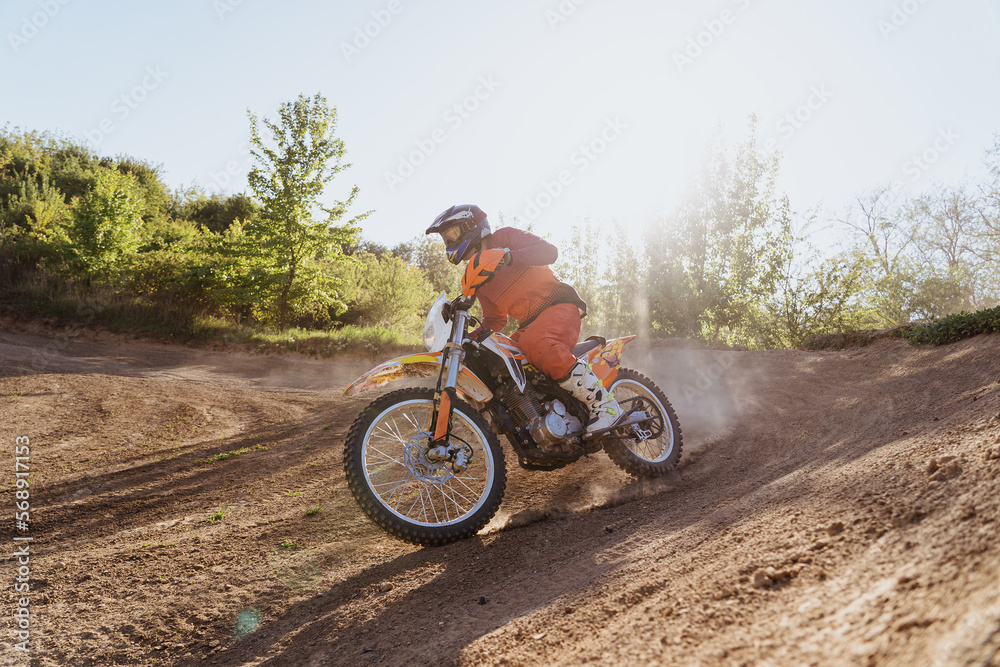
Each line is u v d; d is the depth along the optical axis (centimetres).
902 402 398
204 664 218
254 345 1609
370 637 212
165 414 794
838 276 1230
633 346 1029
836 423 394
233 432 695
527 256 321
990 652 88
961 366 458
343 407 836
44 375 1045
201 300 1875
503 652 168
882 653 104
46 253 2008
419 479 305
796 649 118
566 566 238
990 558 119
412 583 256
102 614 264
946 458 199
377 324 2161
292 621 242
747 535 200
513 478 406
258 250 1792
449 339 315
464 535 299
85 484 490
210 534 362
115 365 1254
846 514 185
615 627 160
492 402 331
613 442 360
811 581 148
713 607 151
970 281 1355
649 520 281
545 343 326
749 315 1266
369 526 352
